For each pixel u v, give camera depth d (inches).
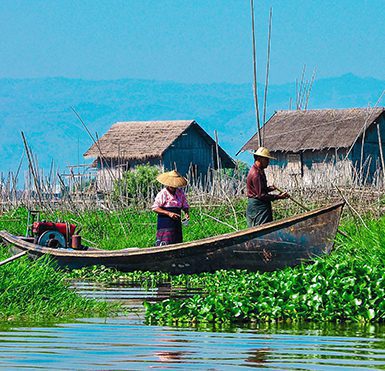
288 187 3034.0
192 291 1739.7
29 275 1477.6
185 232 2598.4
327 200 2807.6
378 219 2440.9
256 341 1110.4
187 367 940.0
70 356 994.1
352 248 1777.8
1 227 2854.3
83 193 3336.6
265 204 1946.4
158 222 2036.2
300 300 1346.0
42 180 3297.2
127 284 1871.3
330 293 1341.0
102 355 1003.3
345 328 1231.5
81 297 1480.1
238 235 1875.0
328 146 6102.4
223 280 1814.7
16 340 1104.8
